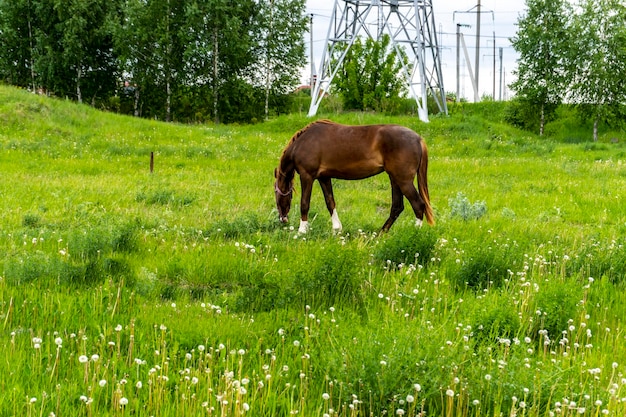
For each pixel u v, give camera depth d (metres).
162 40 49.16
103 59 54.69
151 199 14.59
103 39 53.16
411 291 6.96
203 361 5.18
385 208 14.90
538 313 6.09
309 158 10.87
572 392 4.50
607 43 44.91
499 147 32.62
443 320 6.14
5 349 5.10
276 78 55.00
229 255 8.64
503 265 7.95
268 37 53.62
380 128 10.77
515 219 12.48
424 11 45.34
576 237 10.47
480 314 6.05
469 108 53.84
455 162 24.53
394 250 8.71
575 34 45.94
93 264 7.63
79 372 4.76
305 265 7.38
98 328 5.49
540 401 4.44
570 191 17.12
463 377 4.63
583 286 7.38
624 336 6.08
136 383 4.35
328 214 12.56
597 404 4.17
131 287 7.27
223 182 18.28
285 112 56.28
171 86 52.41
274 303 6.69
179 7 50.72
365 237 10.45
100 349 5.21
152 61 51.09
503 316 5.96
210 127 38.31
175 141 29.67
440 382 4.52
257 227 11.28
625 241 9.07
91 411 4.13
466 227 11.26
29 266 7.42
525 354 5.31
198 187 16.95
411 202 10.77
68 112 31.19
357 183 18.64
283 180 11.37
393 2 43.81
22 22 53.66
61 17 50.34
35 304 6.26
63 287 7.06
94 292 6.75
